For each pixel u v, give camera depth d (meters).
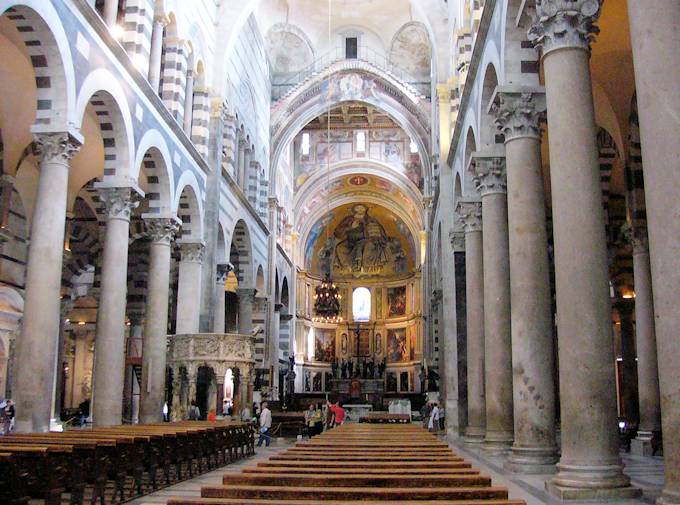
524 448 10.40
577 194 8.44
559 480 7.85
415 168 44.31
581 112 8.67
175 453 11.39
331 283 47.75
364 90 36.28
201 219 22.86
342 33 37.44
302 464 6.34
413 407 41.03
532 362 10.62
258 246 32.56
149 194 19.59
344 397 41.84
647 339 15.17
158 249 19.47
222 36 25.19
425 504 4.38
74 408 32.97
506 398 13.32
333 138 45.44
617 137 16.30
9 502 7.09
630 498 7.56
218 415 19.80
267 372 33.66
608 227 19.75
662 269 6.10
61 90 13.39
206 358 19.84
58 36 12.99
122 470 9.21
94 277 24.42
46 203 13.16
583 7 8.83
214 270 23.16
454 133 20.36
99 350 16.00
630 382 20.89
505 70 11.88
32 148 17.69
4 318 20.12
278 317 39.06
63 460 7.92
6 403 16.53
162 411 19.05
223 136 25.88
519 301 10.90
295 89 36.06
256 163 31.91
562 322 8.30
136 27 17.59
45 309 12.93
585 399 7.98
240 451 17.47
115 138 16.45
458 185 21.28
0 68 15.55
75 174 20.03
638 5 6.50
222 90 24.66
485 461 12.38
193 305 22.19
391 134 44.91
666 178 6.13
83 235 24.25
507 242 14.03
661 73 6.26
